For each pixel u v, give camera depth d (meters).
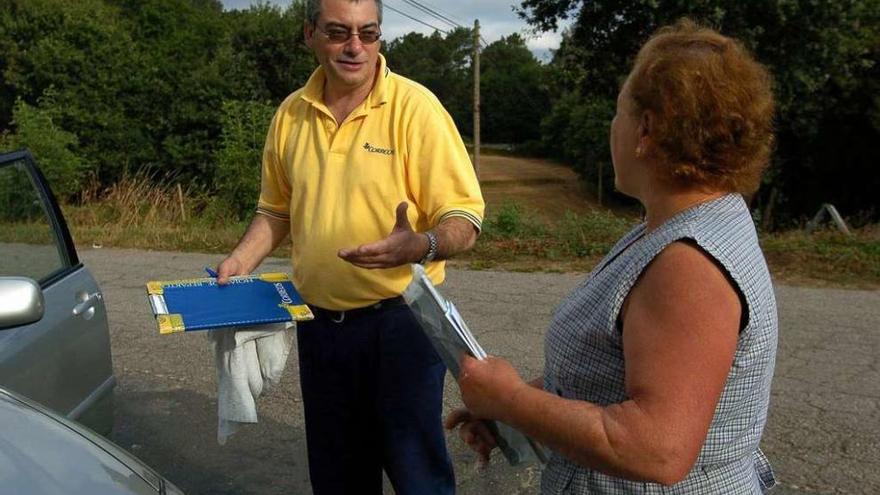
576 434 1.44
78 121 22.33
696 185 1.52
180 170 22.89
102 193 16.05
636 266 1.50
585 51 20.45
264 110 16.52
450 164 2.67
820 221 13.19
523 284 7.86
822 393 4.87
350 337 2.75
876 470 3.91
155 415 4.75
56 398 3.21
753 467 1.65
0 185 3.41
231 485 3.92
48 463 1.92
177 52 23.80
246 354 2.77
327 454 2.92
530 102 72.94
